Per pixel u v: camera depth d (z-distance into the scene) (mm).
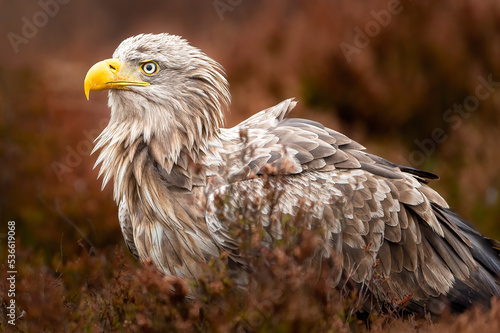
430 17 19250
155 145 9391
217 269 8617
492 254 10727
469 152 17438
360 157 9789
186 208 9133
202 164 9359
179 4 29906
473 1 19203
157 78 9484
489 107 18406
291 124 10102
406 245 9500
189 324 7582
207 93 9695
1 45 24766
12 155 15688
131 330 8102
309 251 7629
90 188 14773
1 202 14797
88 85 9461
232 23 25547
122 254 10000
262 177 9031
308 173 9258
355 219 9234
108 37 29391
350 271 9086
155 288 7660
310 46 19484
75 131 16703
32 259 11898
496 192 16328
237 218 8328
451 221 10352
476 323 8070
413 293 9172
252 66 20047
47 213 14234
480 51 19031
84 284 9773
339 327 7586
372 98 18594
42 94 18641
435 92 18656
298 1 21859
